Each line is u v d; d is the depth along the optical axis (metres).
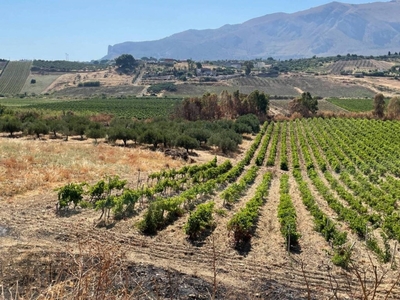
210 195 25.11
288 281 12.10
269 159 43.53
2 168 24.52
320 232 17.91
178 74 188.25
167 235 15.91
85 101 124.62
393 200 24.89
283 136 65.00
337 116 89.06
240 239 15.69
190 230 15.64
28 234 14.56
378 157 43.91
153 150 43.38
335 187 30.09
